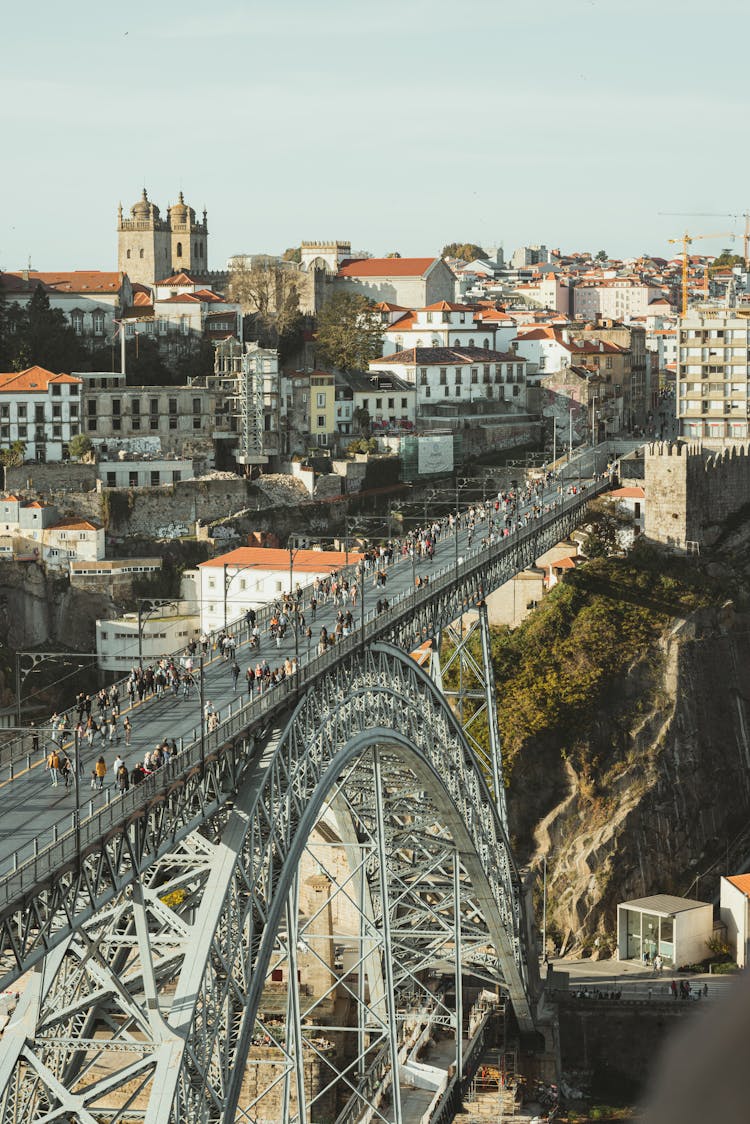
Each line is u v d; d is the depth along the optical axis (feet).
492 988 440.45
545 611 650.02
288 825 230.48
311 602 401.49
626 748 598.75
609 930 538.47
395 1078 298.15
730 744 634.43
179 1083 171.32
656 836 573.33
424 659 529.86
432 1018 389.19
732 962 490.49
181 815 200.44
